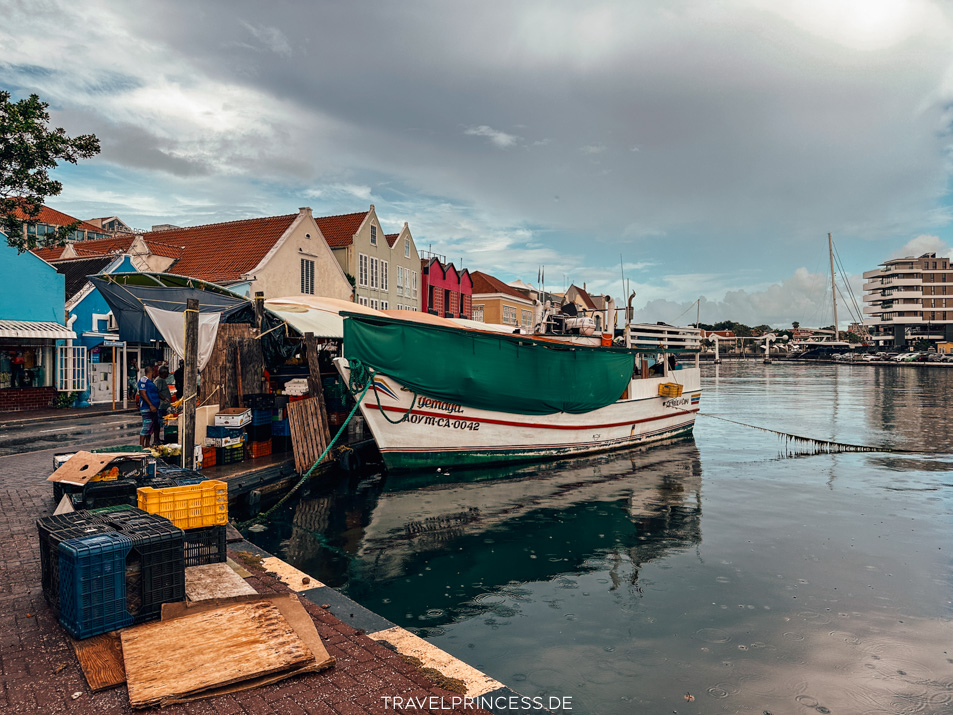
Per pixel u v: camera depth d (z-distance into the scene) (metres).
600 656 6.26
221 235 35.16
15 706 3.73
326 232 42.12
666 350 23.20
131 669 4.02
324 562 9.20
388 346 14.52
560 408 17.95
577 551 9.87
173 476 7.72
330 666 4.46
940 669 6.06
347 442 16.94
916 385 63.66
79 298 23.77
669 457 19.61
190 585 5.87
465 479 15.37
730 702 5.40
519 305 68.69
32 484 9.88
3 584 5.67
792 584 8.41
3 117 18.31
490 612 7.39
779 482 15.73
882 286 159.25
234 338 14.50
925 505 13.22
